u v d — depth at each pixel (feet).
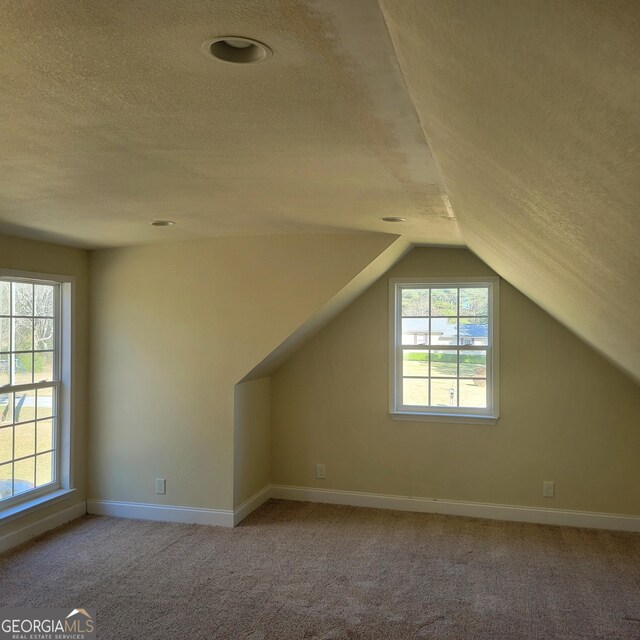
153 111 5.92
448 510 16.22
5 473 13.89
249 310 15.21
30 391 14.64
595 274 5.83
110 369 16.19
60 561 12.87
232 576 12.11
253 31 4.26
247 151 7.22
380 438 16.81
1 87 5.36
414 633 9.89
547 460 15.55
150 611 10.63
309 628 10.04
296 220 12.34
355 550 13.55
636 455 14.94
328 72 4.94
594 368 15.23
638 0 1.68
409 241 15.33
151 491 15.79
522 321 15.71
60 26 4.21
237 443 15.51
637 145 2.52
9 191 9.47
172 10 3.97
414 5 3.01
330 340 17.21
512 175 4.58
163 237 14.84
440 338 16.67
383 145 6.84
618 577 12.07
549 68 2.45
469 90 3.53
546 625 10.17
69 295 15.61
